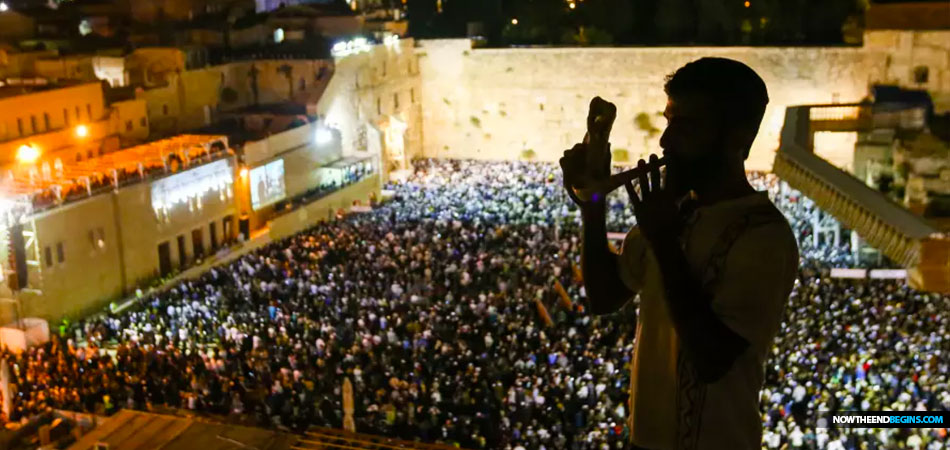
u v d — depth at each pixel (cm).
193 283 5391
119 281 5503
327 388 3612
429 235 6156
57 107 5872
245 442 1491
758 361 423
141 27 8812
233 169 6562
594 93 9244
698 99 429
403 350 3972
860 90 8325
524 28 10425
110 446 1491
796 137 5947
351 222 6900
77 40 7788
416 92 9725
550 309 4434
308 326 4325
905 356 3428
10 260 4706
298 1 10394
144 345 4231
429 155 9956
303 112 7888
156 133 7169
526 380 3406
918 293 4166
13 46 7362
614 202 7019
